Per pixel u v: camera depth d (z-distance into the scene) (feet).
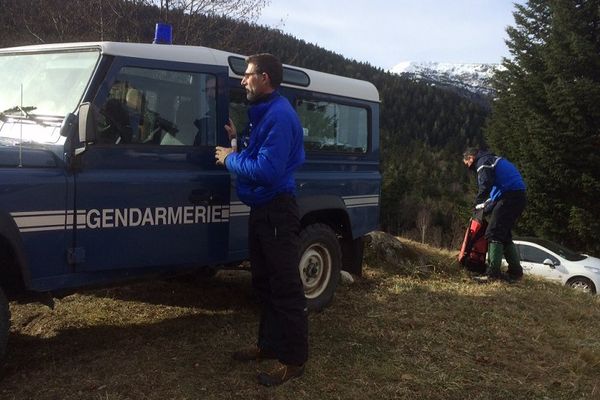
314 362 12.79
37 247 10.85
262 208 11.37
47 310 15.48
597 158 77.71
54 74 12.42
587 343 15.79
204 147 13.52
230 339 13.83
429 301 18.66
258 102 11.30
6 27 33.14
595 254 79.30
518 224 85.10
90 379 11.32
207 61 13.57
